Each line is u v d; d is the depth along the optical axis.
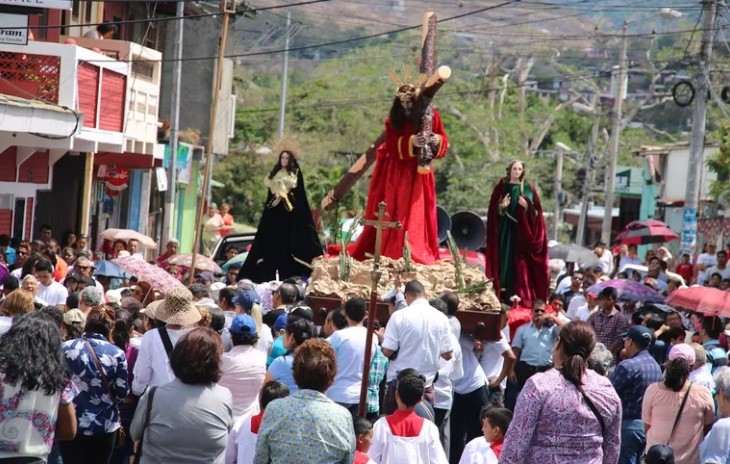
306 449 7.67
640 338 12.97
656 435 11.71
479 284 14.04
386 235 15.52
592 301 19.70
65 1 18.41
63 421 8.02
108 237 24.28
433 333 11.90
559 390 7.97
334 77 72.06
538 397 7.95
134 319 12.57
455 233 19.00
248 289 12.62
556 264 28.52
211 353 8.28
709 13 28.84
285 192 18.02
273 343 12.07
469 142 64.94
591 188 56.09
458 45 77.69
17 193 23.48
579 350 8.14
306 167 63.19
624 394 12.81
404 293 12.67
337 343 11.29
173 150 30.67
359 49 81.75
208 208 37.44
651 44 64.88
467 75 76.06
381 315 13.82
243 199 61.88
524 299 16.48
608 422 8.06
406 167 15.65
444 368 12.48
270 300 15.90
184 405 8.18
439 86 14.88
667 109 83.31
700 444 11.25
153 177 36.41
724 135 39.81
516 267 16.50
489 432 9.83
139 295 15.79
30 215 24.44
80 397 10.10
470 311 13.73
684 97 31.28
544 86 85.38
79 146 23.80
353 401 11.23
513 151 64.56
